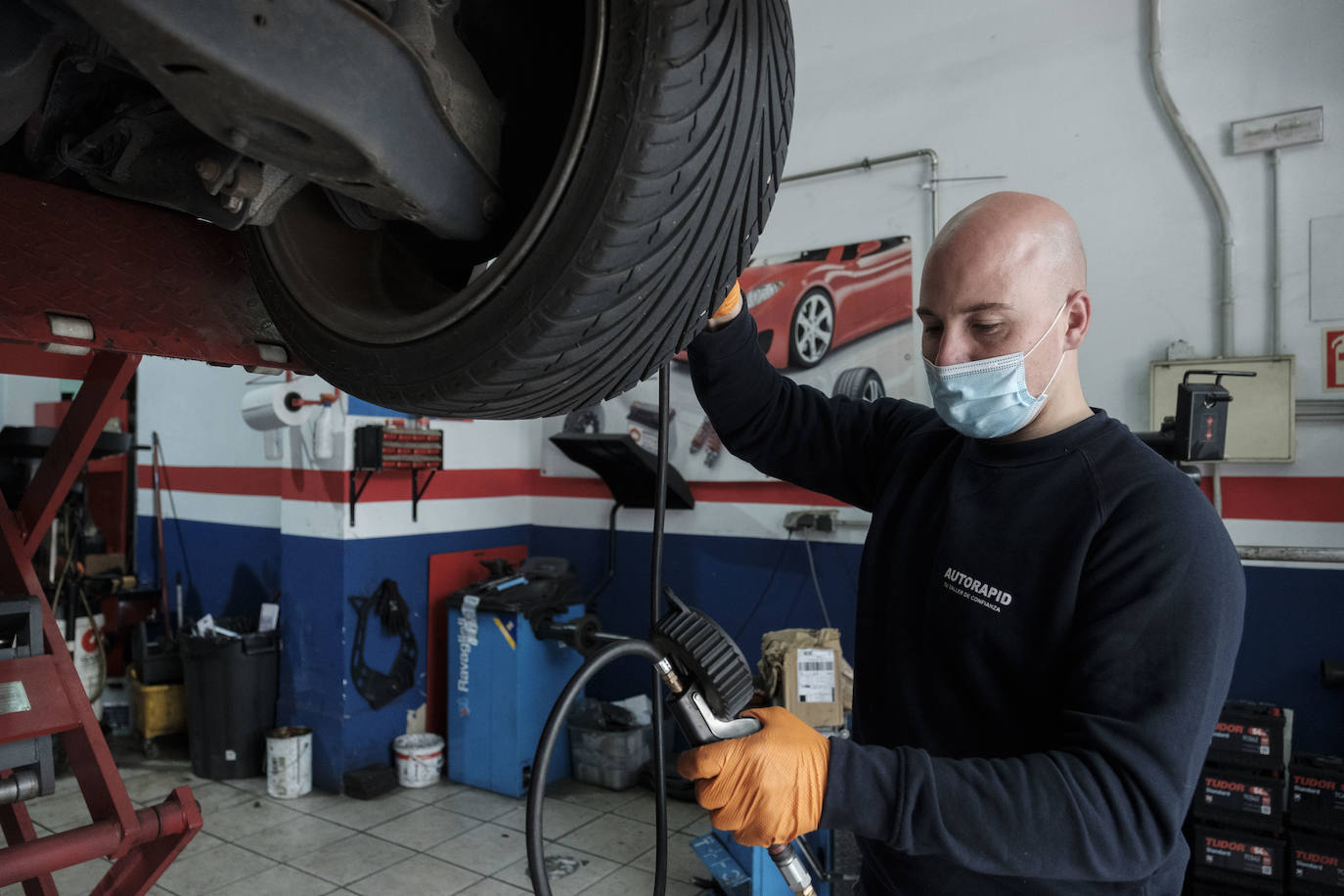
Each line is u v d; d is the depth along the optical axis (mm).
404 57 700
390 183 727
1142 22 2902
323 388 3568
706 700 813
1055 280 983
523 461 4438
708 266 776
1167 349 2871
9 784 1282
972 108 3225
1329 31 2627
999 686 979
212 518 4551
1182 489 922
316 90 637
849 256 3465
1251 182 2744
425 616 3928
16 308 924
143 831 1354
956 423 1045
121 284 1006
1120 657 854
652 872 2871
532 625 3551
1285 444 2633
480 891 2725
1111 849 772
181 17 560
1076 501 959
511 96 913
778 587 3629
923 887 1019
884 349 3385
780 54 784
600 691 4094
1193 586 853
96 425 1560
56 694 1350
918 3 3338
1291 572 2695
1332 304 2635
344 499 3592
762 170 781
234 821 3271
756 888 2344
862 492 1366
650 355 826
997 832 757
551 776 3680
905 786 775
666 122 681
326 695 3637
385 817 3322
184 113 641
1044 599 948
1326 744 2633
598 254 698
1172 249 2869
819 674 2645
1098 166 2988
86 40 750
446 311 784
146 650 4059
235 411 4398
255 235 1011
